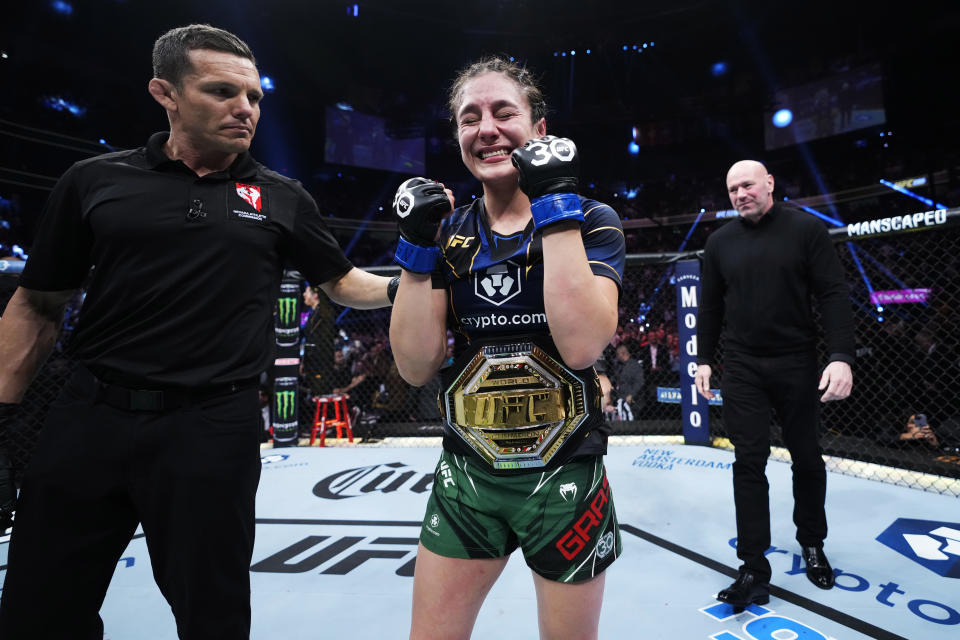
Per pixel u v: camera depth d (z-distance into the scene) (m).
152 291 1.27
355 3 18.06
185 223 1.30
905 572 2.32
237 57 1.33
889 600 2.10
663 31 19.61
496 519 1.12
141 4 15.15
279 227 1.45
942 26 16.16
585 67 21.67
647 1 19.05
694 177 22.00
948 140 17.09
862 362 5.82
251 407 1.34
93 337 1.29
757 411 2.24
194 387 1.26
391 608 2.13
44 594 1.21
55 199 1.33
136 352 1.26
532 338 1.09
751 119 21.00
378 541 2.79
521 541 1.11
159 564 1.26
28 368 1.37
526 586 2.26
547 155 0.95
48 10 13.96
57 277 1.36
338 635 1.95
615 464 4.08
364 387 6.70
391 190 22.70
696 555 2.55
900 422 5.04
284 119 20.61
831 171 19.59
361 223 22.08
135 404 1.23
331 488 3.70
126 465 1.23
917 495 3.25
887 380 5.57
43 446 1.25
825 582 2.21
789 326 2.24
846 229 3.74
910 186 16.97
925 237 7.23
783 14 18.05
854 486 3.44
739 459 2.23
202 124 1.30
